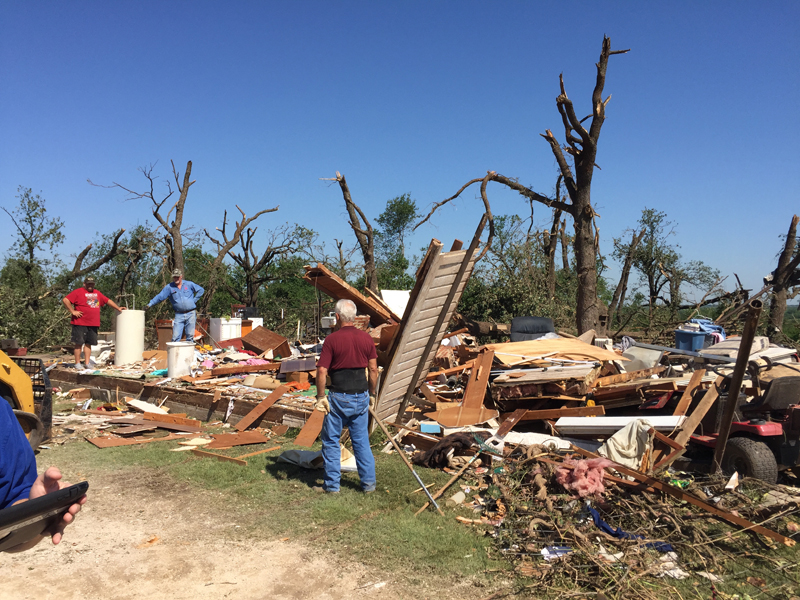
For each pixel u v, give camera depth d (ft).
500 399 24.32
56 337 58.80
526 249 66.23
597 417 20.93
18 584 12.20
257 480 18.76
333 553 13.46
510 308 60.29
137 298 74.02
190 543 14.16
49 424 23.95
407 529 14.61
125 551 13.75
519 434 21.84
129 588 12.01
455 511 15.84
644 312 74.49
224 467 20.16
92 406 32.24
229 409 27.68
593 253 49.85
